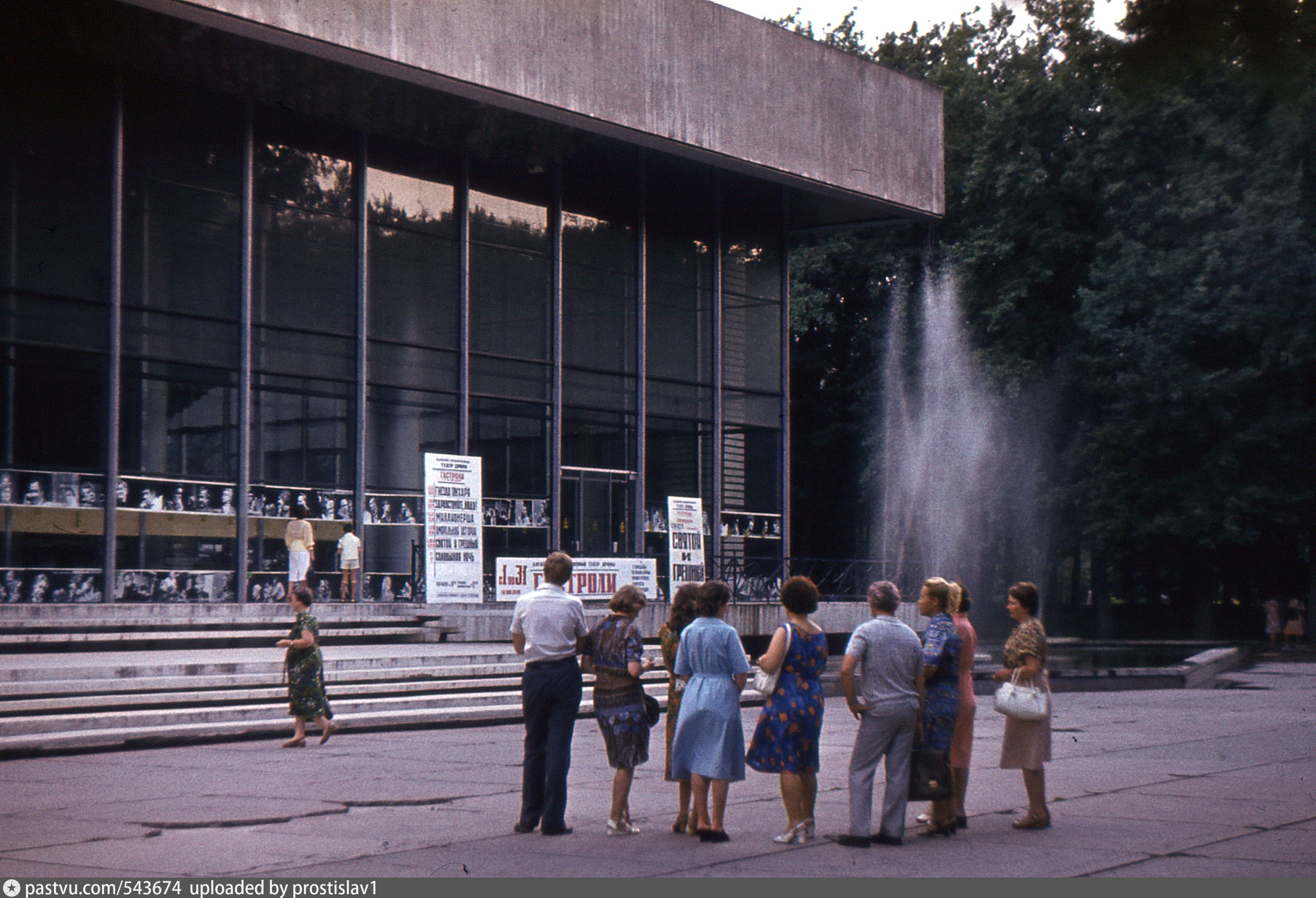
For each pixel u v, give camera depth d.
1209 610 46.91
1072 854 8.01
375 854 7.86
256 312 23.97
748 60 28.06
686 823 8.84
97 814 9.38
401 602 25.16
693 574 27.81
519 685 19.28
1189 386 42.56
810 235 50.94
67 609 19.94
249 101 23.92
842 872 7.41
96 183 22.02
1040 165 44.41
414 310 26.25
